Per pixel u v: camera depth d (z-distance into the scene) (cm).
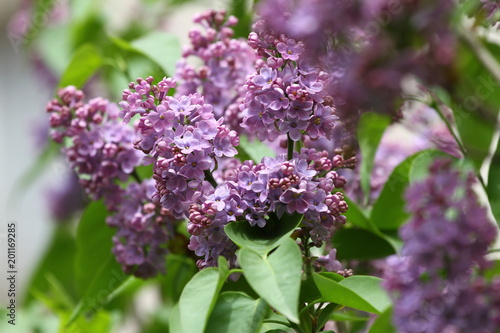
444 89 112
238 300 115
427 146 127
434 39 107
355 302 114
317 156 115
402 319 104
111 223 128
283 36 114
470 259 104
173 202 114
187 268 134
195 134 113
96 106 127
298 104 113
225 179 119
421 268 105
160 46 137
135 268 129
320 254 126
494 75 117
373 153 129
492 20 116
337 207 113
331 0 107
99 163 127
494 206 120
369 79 108
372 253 131
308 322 116
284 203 113
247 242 113
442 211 104
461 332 103
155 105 115
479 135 126
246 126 114
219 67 126
